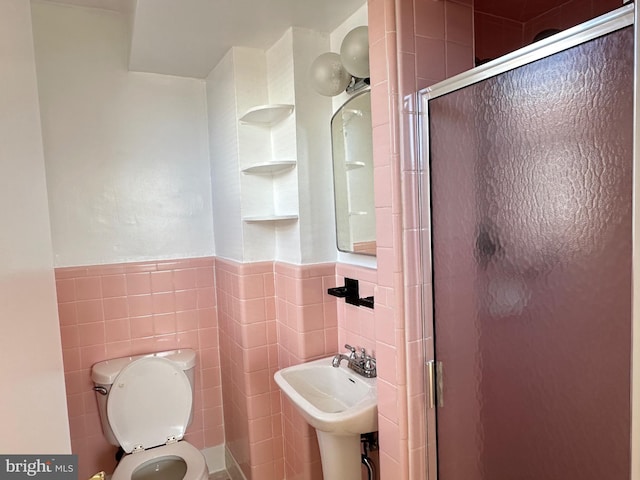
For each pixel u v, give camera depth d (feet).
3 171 1.53
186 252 7.40
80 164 6.57
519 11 4.78
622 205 2.37
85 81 6.55
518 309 3.08
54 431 2.00
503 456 3.31
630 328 2.38
